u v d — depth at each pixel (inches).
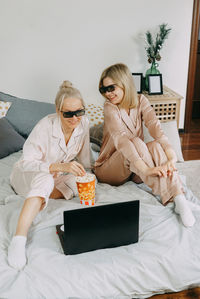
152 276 49.1
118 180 73.6
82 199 61.6
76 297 45.9
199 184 88.7
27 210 50.3
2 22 113.6
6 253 49.3
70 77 129.6
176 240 53.1
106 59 132.2
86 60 129.3
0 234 53.0
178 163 103.4
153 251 50.5
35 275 45.7
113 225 50.8
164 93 134.0
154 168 60.0
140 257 49.4
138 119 71.0
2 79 121.0
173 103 132.3
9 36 116.0
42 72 124.6
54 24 119.9
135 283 48.7
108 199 64.9
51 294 44.9
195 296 50.6
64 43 123.8
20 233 49.1
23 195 62.4
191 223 56.6
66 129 63.4
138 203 51.3
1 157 89.1
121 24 128.9
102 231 50.6
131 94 67.1
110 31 128.5
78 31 124.0
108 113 68.2
